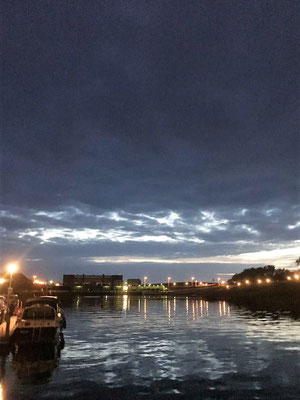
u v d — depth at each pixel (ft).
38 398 37.04
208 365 51.39
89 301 325.62
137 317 135.74
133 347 66.44
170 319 126.72
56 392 38.93
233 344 69.41
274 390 39.70
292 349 63.87
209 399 36.88
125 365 51.49
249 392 39.01
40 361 54.29
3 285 323.37
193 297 458.91
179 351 62.23
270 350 62.80
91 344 70.18
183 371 47.93
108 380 43.60
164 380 43.60
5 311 77.92
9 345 61.41
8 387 40.68
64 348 65.67
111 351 62.34
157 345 68.64
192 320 122.72
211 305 239.09
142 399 36.83
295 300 231.50
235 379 43.98
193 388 40.42
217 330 92.53
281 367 49.98
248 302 270.67
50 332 61.72
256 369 48.88
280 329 94.38
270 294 284.82
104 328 98.07
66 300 352.69
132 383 42.34
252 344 69.36
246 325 105.09
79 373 46.96
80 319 127.13
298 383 42.32
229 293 401.08
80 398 37.09
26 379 44.04
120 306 228.43
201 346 67.36
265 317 135.23
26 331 61.31
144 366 50.83
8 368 49.80
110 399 36.81
